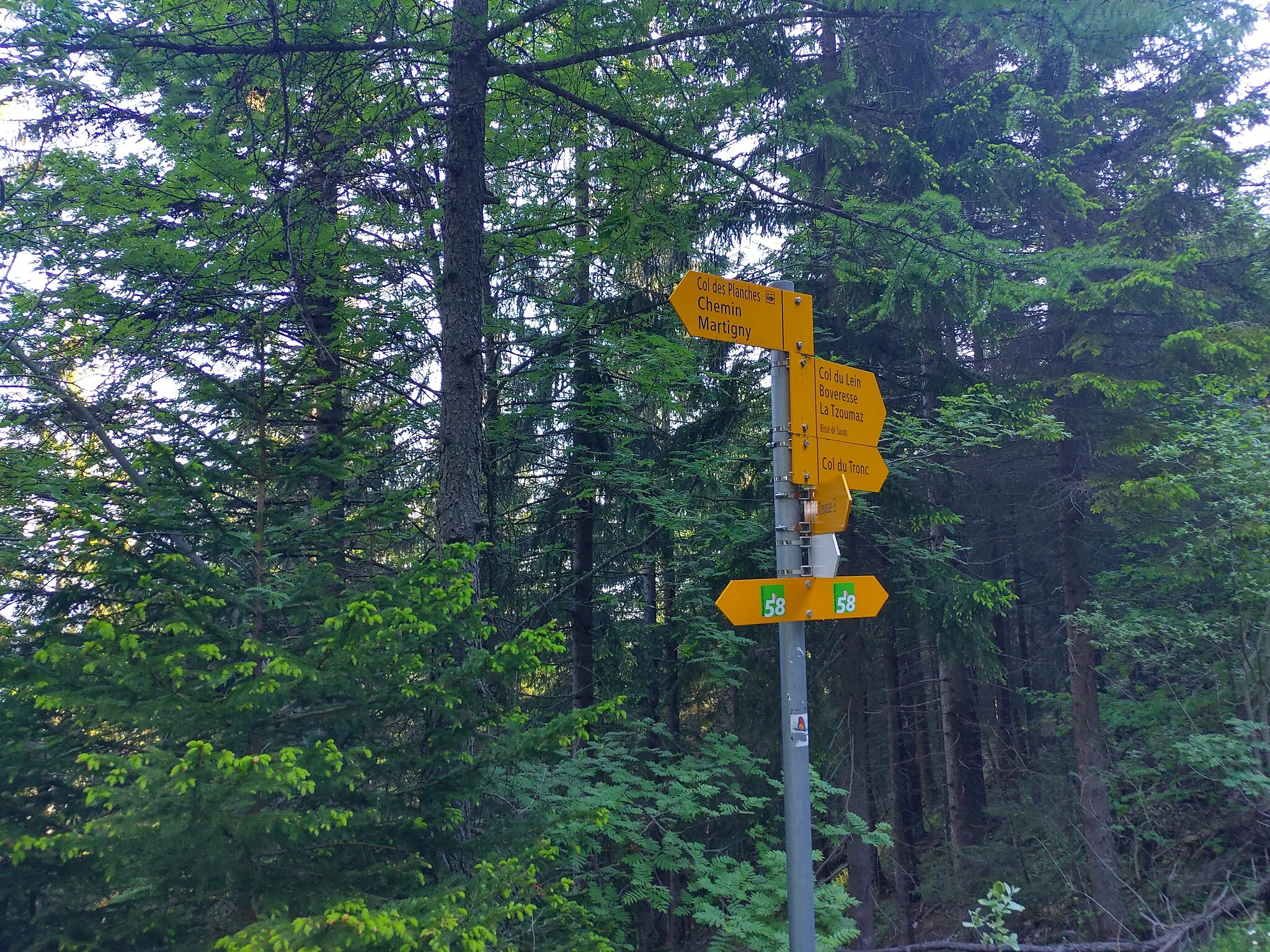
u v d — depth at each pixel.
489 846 3.73
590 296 8.50
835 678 9.34
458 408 5.55
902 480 9.06
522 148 6.70
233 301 5.27
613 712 3.66
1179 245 9.59
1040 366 10.34
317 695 3.34
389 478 6.78
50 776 3.14
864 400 3.63
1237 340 8.65
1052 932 9.24
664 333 7.97
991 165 9.06
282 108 4.94
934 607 8.77
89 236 5.30
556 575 10.30
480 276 5.92
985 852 11.07
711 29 5.21
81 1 4.29
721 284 3.29
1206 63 9.66
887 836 5.86
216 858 2.82
